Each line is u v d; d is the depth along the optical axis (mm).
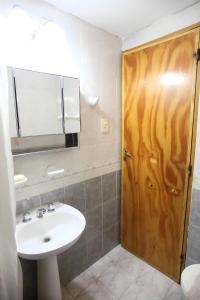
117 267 1793
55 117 1255
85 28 1417
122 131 1799
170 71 1393
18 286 1052
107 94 1655
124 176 1871
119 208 2000
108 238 1938
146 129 1605
